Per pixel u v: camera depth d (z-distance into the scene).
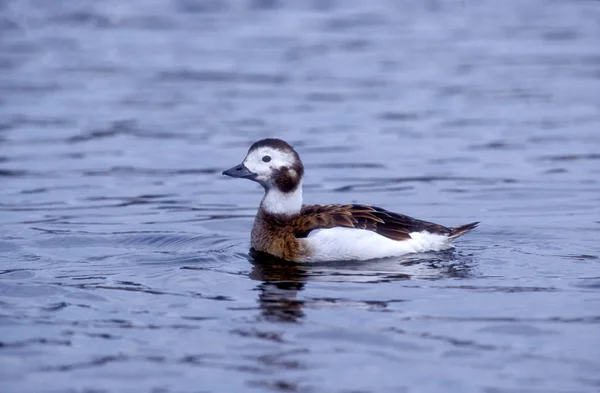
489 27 36.94
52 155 20.94
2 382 9.42
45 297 11.86
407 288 11.98
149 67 30.38
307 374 9.55
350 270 12.79
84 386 9.34
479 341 10.28
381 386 9.29
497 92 27.12
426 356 9.93
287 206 13.70
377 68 30.23
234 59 31.52
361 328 10.65
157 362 9.87
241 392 9.20
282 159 13.62
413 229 13.31
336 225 13.23
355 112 24.97
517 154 20.91
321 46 33.44
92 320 11.05
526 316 10.96
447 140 22.22
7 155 20.91
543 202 17.20
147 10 39.34
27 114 24.73
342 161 20.53
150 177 19.31
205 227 15.71
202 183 18.89
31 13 38.38
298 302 11.52
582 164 19.97
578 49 33.00
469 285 12.07
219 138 22.47
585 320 10.83
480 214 16.47
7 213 16.59
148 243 14.63
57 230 15.41
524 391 9.14
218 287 12.19
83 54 32.16
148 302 11.64
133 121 24.06
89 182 18.84
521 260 13.20
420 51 32.75
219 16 38.56
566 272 12.60
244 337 10.45
